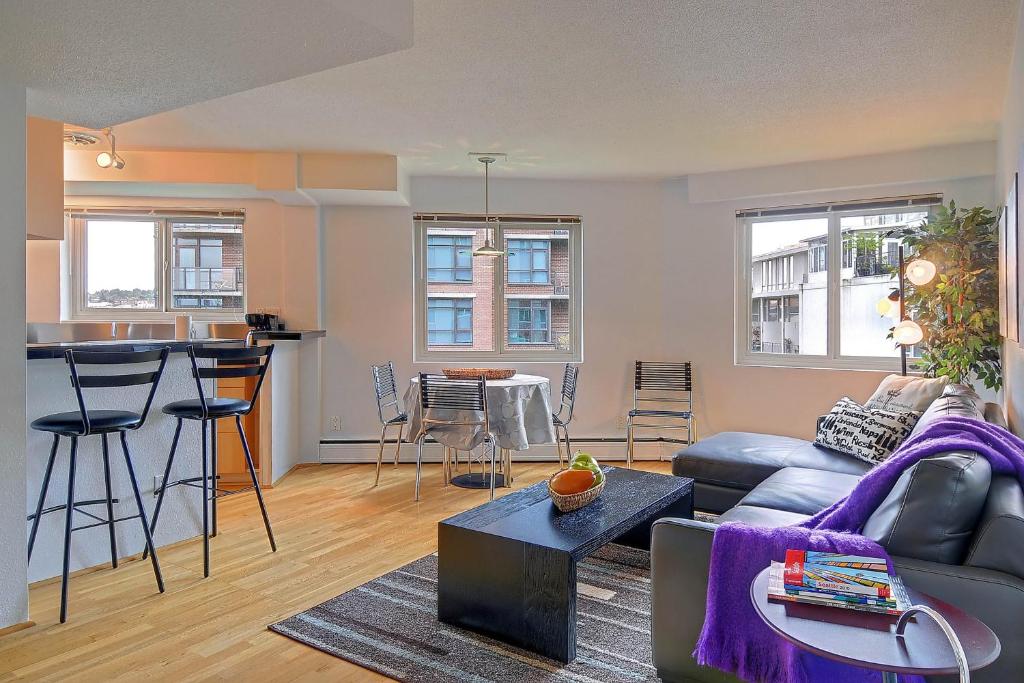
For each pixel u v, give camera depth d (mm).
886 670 1146
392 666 2227
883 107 3738
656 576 2031
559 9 2543
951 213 4258
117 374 3150
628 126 4082
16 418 2463
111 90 2562
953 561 1700
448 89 3430
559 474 2857
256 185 4742
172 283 5422
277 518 3941
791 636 1262
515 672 2197
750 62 3084
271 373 4738
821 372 5082
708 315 5520
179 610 2652
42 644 2367
